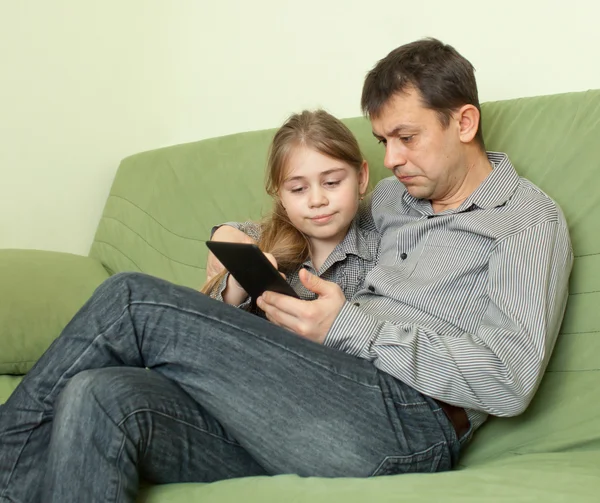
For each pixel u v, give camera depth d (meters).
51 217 2.13
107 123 2.21
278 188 1.38
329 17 1.98
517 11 1.66
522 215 1.21
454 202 1.32
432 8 1.79
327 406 1.02
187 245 1.85
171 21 2.27
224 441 1.06
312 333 1.11
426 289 1.23
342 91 1.98
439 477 0.95
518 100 1.46
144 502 0.97
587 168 1.30
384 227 1.43
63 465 0.92
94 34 2.17
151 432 0.97
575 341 1.22
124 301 1.03
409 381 1.07
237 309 1.05
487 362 1.06
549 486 0.90
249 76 2.17
